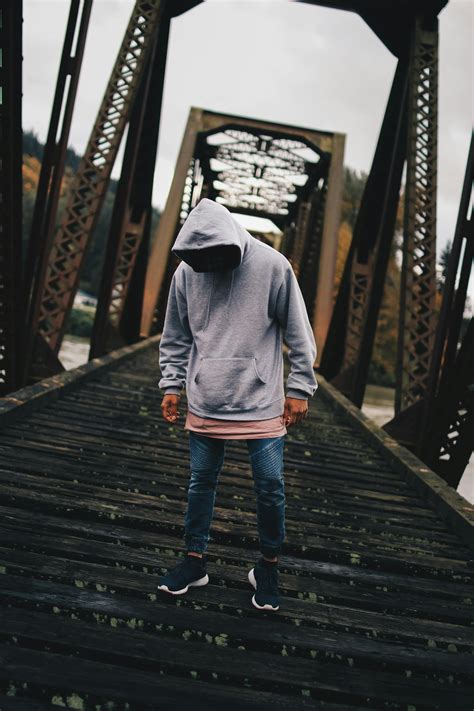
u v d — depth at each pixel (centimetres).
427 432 569
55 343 670
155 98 945
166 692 171
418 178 698
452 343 544
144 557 246
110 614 201
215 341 204
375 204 932
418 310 671
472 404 507
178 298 216
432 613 234
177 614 208
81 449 391
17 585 212
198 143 1591
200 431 211
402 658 201
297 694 181
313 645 201
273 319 210
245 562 255
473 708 182
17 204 473
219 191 2508
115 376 719
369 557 275
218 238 190
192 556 221
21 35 409
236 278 201
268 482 206
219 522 292
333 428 619
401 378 653
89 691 166
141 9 774
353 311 949
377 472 457
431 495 381
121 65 750
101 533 264
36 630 189
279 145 1698
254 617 215
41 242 563
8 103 415
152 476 354
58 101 548
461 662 204
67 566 230
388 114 860
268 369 205
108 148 721
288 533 294
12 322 524
